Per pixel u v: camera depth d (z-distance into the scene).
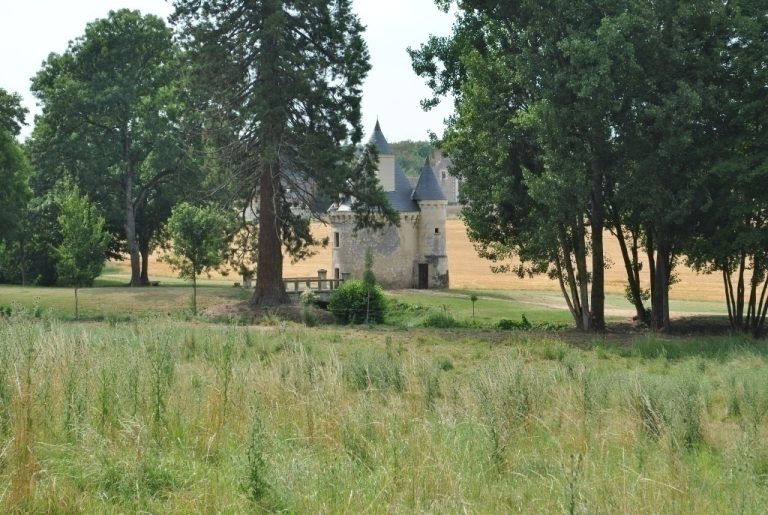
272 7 42.19
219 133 43.38
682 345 24.53
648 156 29.66
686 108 28.31
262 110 41.34
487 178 34.34
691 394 12.02
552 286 83.62
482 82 34.19
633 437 9.52
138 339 15.15
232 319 36.69
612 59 28.91
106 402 9.18
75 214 41.66
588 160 30.58
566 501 6.50
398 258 79.75
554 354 22.30
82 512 6.35
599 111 29.00
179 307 48.62
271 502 6.53
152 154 64.44
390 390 12.95
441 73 40.66
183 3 43.47
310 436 8.78
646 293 38.44
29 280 72.25
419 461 7.67
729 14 30.52
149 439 8.23
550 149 30.28
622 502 6.57
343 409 9.68
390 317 42.16
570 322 44.62
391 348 22.61
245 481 6.80
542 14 30.78
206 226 44.88
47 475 7.04
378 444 8.34
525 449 8.89
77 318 38.41
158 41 67.75
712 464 8.75
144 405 9.36
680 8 29.84
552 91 29.81
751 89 29.17
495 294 73.00
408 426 9.48
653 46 29.47
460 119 35.44
